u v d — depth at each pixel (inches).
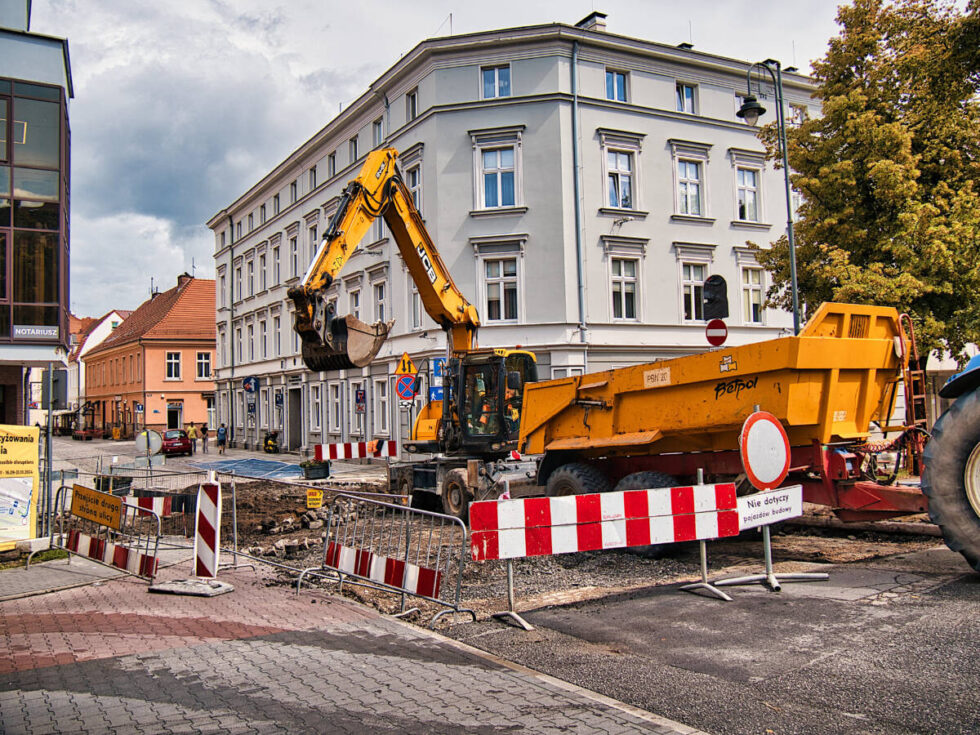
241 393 1718.8
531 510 247.9
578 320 936.3
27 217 853.8
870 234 619.2
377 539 364.8
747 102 642.8
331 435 1291.8
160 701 185.9
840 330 313.3
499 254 950.4
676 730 158.1
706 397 333.1
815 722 159.0
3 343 842.8
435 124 972.6
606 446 378.3
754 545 365.1
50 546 414.3
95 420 2795.3
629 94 999.0
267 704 182.1
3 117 845.8
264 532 478.0
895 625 219.1
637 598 272.5
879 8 631.8
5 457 398.9
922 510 280.4
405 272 1058.1
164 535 469.4
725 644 213.3
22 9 861.2
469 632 242.4
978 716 156.9
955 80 599.8
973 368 261.9
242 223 1708.9
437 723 166.6
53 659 223.6
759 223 1079.0
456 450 565.3
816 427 306.8
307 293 426.9
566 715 168.2
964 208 580.1
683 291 1025.5
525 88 955.3
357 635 243.0
